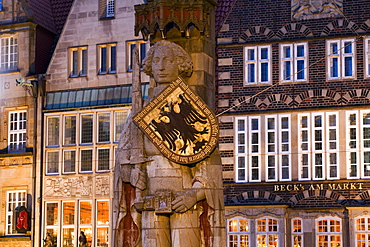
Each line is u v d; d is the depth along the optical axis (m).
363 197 43.62
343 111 44.25
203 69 25.34
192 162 24.56
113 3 49.12
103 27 49.06
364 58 44.25
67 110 48.97
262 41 45.44
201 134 24.72
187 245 24.31
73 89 49.28
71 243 48.34
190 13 25.30
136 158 24.95
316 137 44.53
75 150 48.75
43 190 49.03
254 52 45.53
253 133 45.28
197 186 24.44
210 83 25.78
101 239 47.84
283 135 45.00
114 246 25.31
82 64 49.47
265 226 44.44
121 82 48.34
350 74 44.44
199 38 25.45
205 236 24.58
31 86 49.91
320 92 44.59
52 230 48.69
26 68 50.47
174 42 25.70
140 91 25.38
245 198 44.94
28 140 49.88
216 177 24.78
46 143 49.34
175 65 25.02
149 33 25.86
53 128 49.44
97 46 49.03
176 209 24.17
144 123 24.72
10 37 51.31
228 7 47.06
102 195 47.94
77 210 48.31
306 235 44.06
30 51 50.62
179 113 24.78
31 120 49.97
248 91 45.44
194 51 25.45
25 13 51.00
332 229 43.88
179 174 24.62
